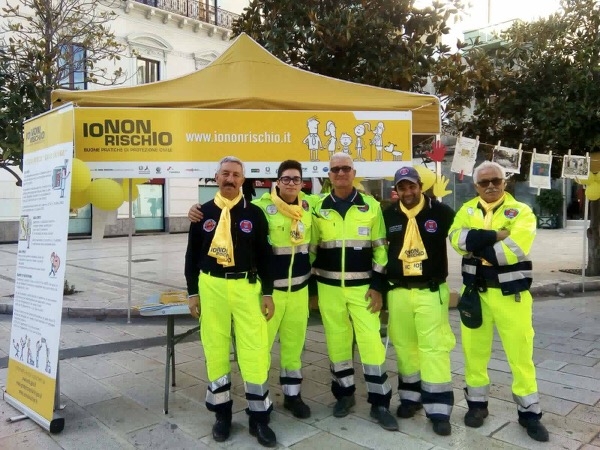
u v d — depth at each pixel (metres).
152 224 22.72
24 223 3.95
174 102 4.45
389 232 3.62
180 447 3.34
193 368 4.91
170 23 22.08
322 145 4.65
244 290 3.38
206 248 3.44
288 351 3.81
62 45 8.51
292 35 7.20
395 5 7.29
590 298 8.75
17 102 7.26
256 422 3.42
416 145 7.85
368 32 7.07
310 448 3.31
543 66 8.84
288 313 3.72
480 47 8.98
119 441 3.42
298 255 3.68
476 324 3.46
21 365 3.89
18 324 3.96
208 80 4.79
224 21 24.20
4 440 3.42
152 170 4.42
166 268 11.94
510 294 3.33
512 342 3.39
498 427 3.57
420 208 3.59
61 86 8.37
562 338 6.02
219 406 3.44
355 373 4.79
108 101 4.43
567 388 4.34
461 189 16.94
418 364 3.71
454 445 3.31
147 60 21.53
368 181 6.98
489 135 9.02
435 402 3.48
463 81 7.29
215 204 3.49
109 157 4.36
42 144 3.76
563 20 9.06
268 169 4.57
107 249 16.17
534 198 23.89
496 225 3.37
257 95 4.59
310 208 3.79
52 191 3.58
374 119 4.73
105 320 7.20
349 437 3.46
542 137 8.52
